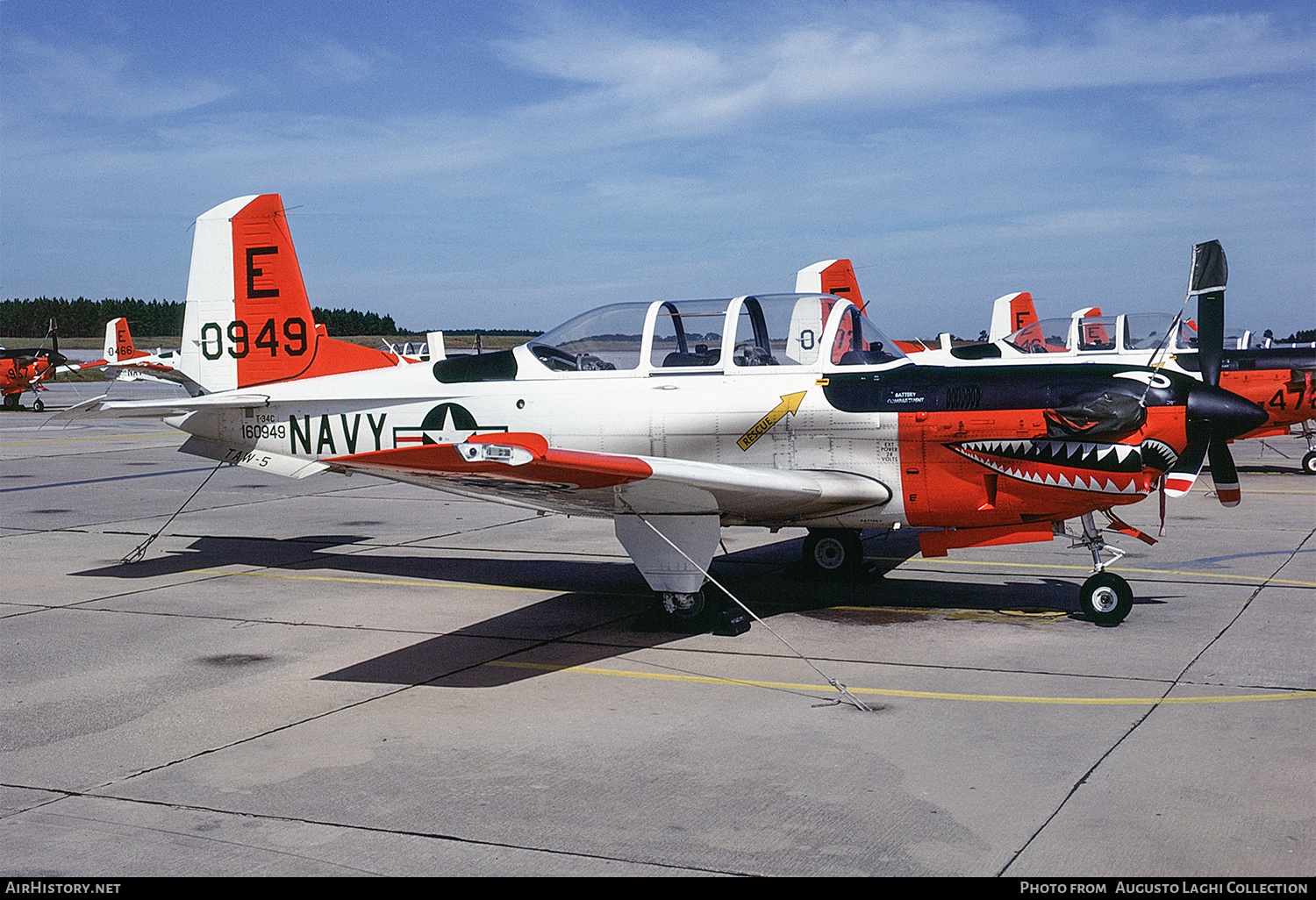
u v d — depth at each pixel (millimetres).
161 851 3305
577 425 7012
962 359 14258
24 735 4414
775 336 6875
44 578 7941
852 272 18922
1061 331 14469
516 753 4152
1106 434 5973
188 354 8367
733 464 6750
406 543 9539
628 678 5195
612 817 3525
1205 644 5621
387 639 6039
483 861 3207
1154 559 8156
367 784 3838
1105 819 3428
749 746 4188
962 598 6922
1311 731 4223
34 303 100562
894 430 6363
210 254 8312
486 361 7438
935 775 3842
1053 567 8000
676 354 6988
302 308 8203
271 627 6336
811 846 3283
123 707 4793
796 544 9148
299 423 7875
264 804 3672
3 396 37344
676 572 6125
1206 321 6805
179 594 7344
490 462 4590
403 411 7535
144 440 22250
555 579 7832
